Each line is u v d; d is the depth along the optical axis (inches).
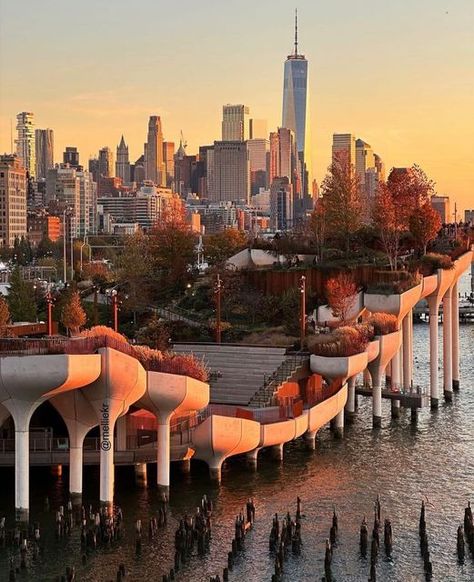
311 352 3639.3
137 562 2262.6
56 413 2915.8
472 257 5073.8
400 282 4188.0
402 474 3083.2
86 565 2237.9
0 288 7475.4
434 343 4411.9
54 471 2935.5
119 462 2738.7
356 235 5733.3
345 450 3420.3
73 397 2586.1
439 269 4453.7
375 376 3882.9
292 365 3649.1
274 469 3122.5
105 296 5492.1
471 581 2194.9
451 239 5669.3
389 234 5241.1
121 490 2790.4
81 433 2642.7
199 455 2913.4
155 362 2704.2
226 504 2714.1
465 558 2340.1
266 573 2214.6
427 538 2440.9
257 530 2506.2
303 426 3262.8
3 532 2359.7
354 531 2524.6
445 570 2260.1
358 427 3853.3
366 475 3065.9
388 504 2758.4
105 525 2386.8
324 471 3107.8
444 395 4591.5
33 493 2746.1
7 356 2388.0
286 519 2416.3
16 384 2393.0
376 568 2265.0
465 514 2480.3
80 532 2437.3
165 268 5629.9
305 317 4320.9
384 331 3870.6
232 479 2982.3
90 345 2508.6
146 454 2773.1
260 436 3053.6
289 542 2373.3
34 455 2679.6
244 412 3120.1
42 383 2381.9
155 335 4220.0
